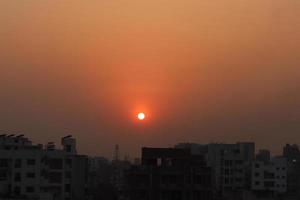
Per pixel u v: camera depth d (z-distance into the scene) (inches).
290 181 7524.6
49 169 4820.4
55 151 4911.4
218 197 6250.0
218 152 6993.1
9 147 5191.9
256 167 6875.0
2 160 4672.7
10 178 4655.5
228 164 6988.2
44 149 5039.4
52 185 4832.7
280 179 6894.7
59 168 4881.9
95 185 6648.6
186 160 5039.4
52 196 4621.1
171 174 4972.9
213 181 6658.5
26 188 4667.8
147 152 5098.4
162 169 4980.3
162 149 5113.2
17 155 4694.9
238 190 6653.5
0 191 4603.8
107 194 5989.2
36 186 4692.4
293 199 6510.8
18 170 4672.7
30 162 4699.8
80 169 5211.6
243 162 7111.2
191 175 4995.1
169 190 4940.9
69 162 4972.9
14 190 4640.8
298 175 7652.6
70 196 4943.4
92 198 5634.8
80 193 5196.9
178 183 4965.6
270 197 6668.3
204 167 5078.7
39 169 4719.5
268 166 6884.8
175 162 5036.9
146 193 4926.2
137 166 4997.5
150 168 4970.5
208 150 7140.8
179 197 4950.8
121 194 6156.5
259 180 6850.4
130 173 4987.7
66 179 4921.3
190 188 4960.6
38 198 4581.7
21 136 5359.3
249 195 6476.4
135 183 4955.7
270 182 6860.2
